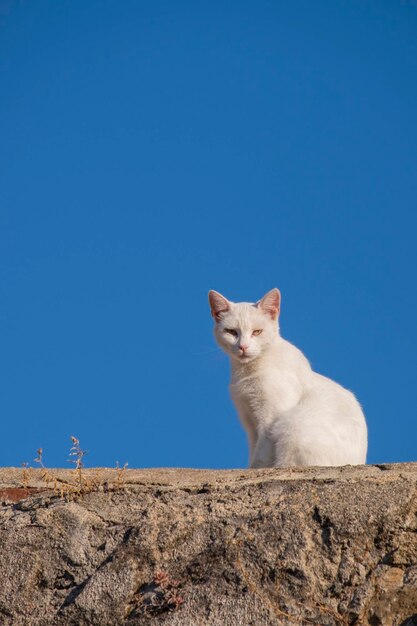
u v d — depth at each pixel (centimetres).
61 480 2069
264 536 1767
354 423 2908
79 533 1875
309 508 1784
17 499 2014
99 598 1778
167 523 1841
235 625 1686
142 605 1758
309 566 1717
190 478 2006
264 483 1894
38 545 1877
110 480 2006
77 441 2048
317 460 2769
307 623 1662
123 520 1886
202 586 1744
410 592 1652
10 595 1833
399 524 1728
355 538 1730
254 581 1725
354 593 1675
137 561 1806
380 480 1819
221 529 1805
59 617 1784
